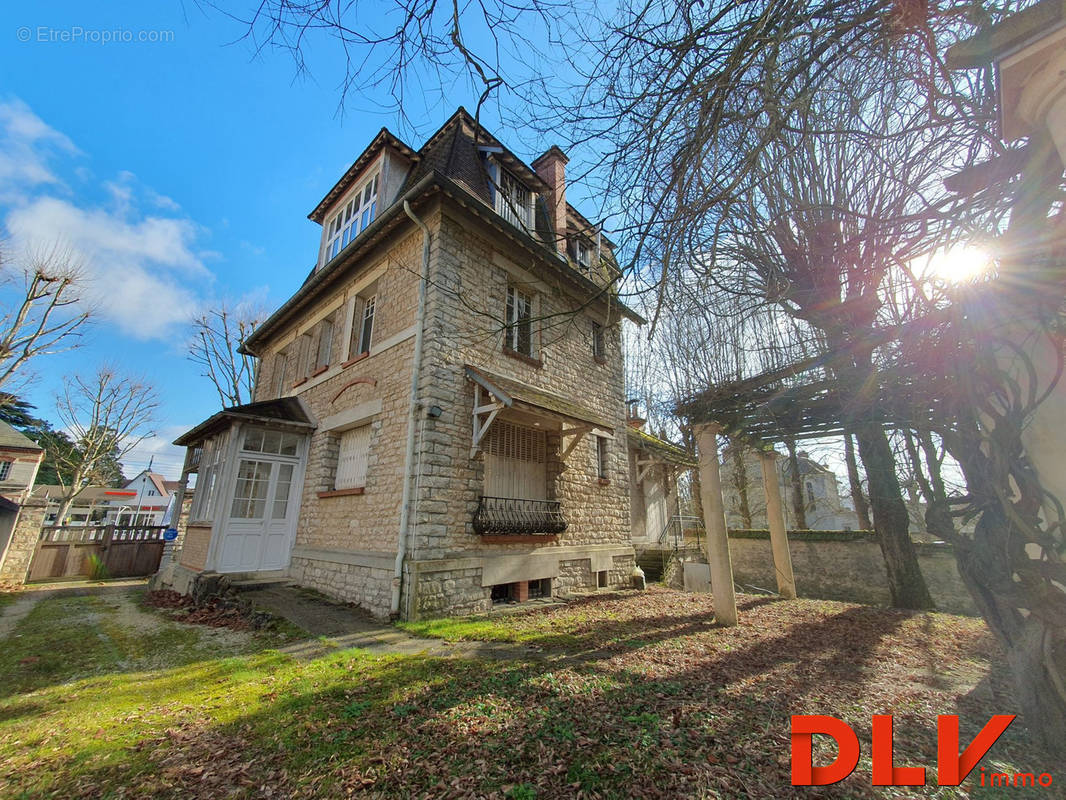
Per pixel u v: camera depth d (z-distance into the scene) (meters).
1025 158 2.52
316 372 10.33
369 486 7.78
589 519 9.90
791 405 5.45
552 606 7.70
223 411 8.93
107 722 3.41
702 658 4.72
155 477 44.28
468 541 7.31
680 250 3.25
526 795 2.40
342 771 2.69
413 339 7.60
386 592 6.65
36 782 2.65
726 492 22.48
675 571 12.34
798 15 2.28
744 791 2.43
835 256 3.74
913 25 2.20
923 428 3.67
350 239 10.85
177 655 5.17
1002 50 2.17
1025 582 2.75
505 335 8.75
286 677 4.29
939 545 9.70
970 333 2.87
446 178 7.46
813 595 11.48
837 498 25.03
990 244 2.82
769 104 2.41
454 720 3.26
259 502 9.22
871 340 3.78
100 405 22.62
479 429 7.54
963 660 4.79
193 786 2.60
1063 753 2.61
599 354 11.28
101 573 13.44
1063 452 2.58
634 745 2.88
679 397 5.95
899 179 3.14
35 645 5.69
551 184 10.52
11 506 10.83
